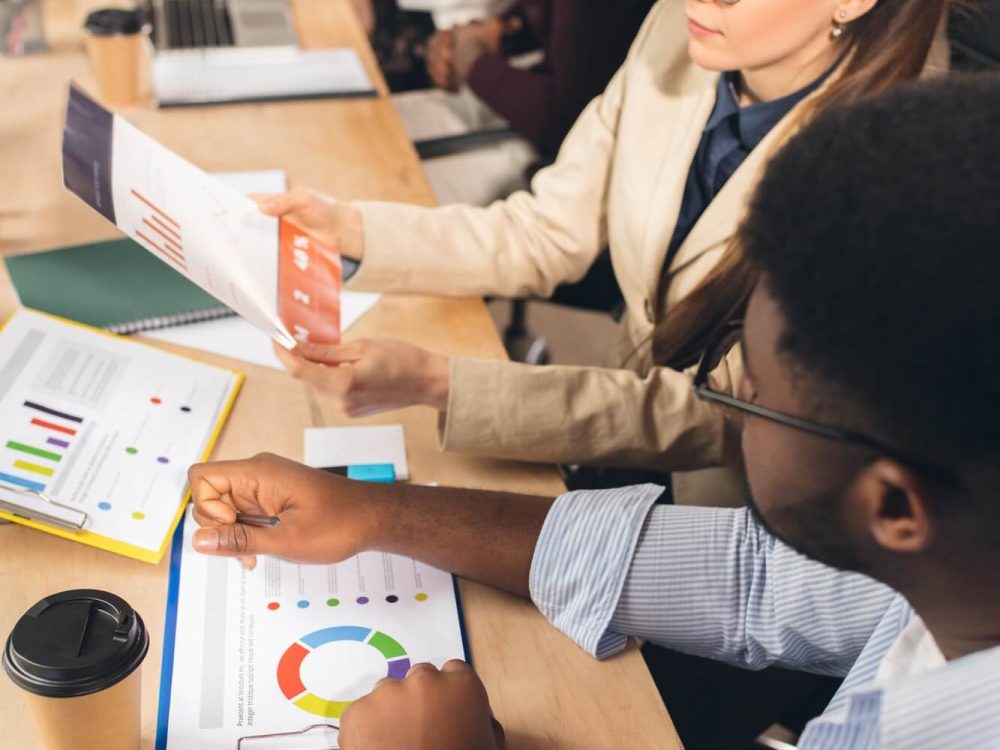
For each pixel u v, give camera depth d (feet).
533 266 4.44
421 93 7.90
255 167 4.97
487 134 6.64
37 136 5.11
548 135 6.56
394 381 3.39
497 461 3.51
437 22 8.37
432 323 4.10
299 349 3.29
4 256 4.06
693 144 4.11
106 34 5.26
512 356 7.70
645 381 3.73
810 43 3.69
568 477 4.82
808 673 3.58
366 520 2.90
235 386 3.57
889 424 1.81
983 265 1.65
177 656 2.60
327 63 6.15
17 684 2.08
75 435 3.15
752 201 2.00
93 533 2.88
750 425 2.14
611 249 4.46
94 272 4.02
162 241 3.18
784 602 2.81
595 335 8.76
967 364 1.68
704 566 2.91
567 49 6.32
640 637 2.95
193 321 3.86
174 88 5.63
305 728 2.47
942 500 1.85
